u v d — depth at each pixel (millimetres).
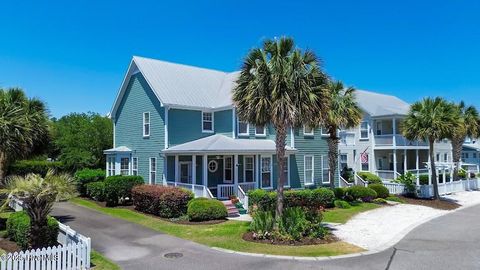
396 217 21328
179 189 20438
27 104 19766
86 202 25344
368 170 39562
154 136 26719
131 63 29156
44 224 12281
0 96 18562
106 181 23688
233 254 12570
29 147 19219
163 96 25766
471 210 24969
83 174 28453
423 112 27312
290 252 12805
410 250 13344
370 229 17516
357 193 27109
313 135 30531
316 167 30594
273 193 22188
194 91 28141
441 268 11125
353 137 39781
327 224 18750
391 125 40438
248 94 15141
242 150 23734
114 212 21297
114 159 29391
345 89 27203
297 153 29328
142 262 11727
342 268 11109
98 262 11688
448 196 32281
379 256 12477
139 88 28672
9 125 17406
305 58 15305
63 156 35000
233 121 26500
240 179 27047
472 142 56469
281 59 14914
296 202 21672
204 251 12953
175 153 24312
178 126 26156
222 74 33031
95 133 36188
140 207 21625
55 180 12398
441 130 26750
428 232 16844
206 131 27672
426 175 36312
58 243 13336
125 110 30328
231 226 17250
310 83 15062
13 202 20203
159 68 28891
